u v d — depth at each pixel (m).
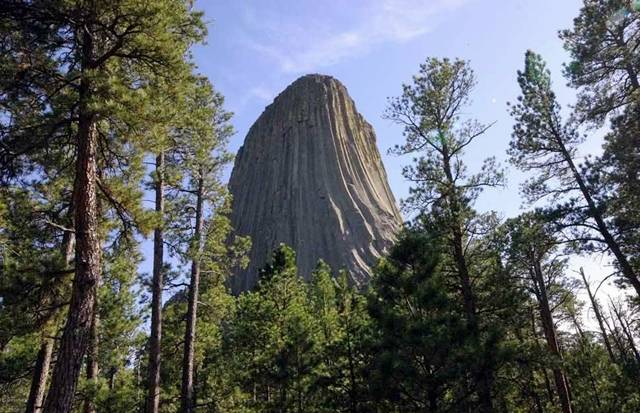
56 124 9.60
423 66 19.19
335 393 17.58
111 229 11.39
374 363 14.41
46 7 9.30
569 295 23.53
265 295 26.67
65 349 8.17
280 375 19.86
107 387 14.59
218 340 25.06
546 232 17.14
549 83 19.84
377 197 113.50
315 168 114.75
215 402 22.22
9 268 8.62
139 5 9.42
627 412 20.64
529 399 23.12
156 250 17.30
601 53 17.77
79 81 10.10
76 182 9.48
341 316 18.92
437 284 14.62
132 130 10.19
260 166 125.69
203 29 11.65
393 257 15.88
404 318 14.10
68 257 10.80
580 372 24.17
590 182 17.25
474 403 13.51
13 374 12.60
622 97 17.73
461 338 13.49
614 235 16.47
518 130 19.25
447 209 16.72
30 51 9.46
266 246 101.12
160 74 10.73
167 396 22.50
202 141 18.45
